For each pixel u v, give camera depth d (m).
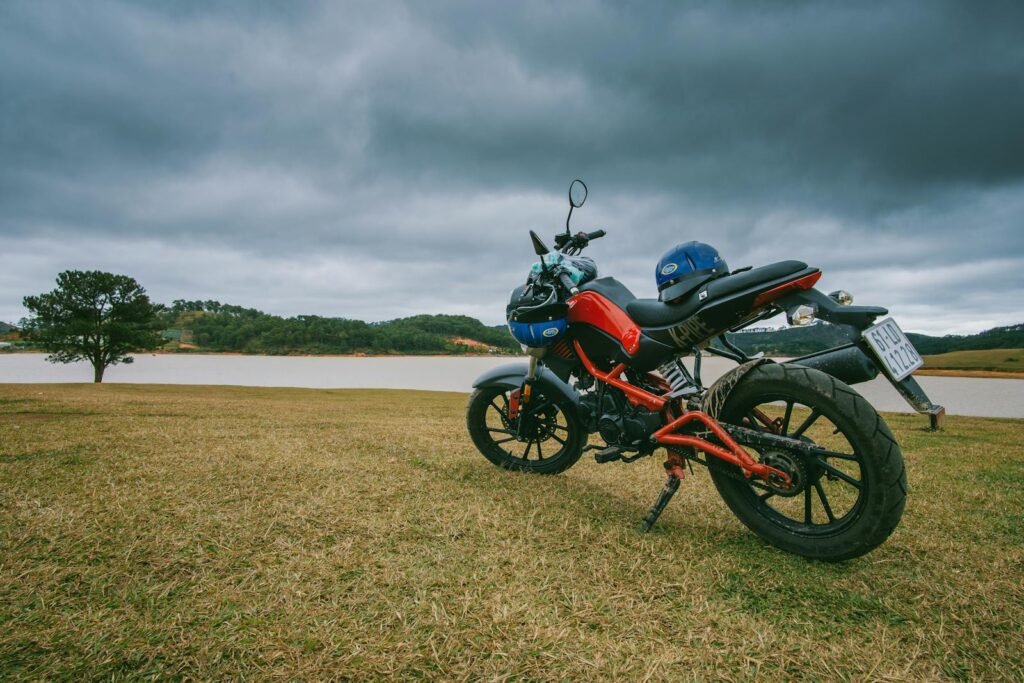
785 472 2.16
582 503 2.84
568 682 1.29
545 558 2.04
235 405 8.89
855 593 1.83
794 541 2.19
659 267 2.60
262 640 1.44
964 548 2.27
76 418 5.82
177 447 3.96
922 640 1.53
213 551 2.02
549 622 1.56
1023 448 5.02
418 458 3.83
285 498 2.69
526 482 3.26
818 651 1.47
